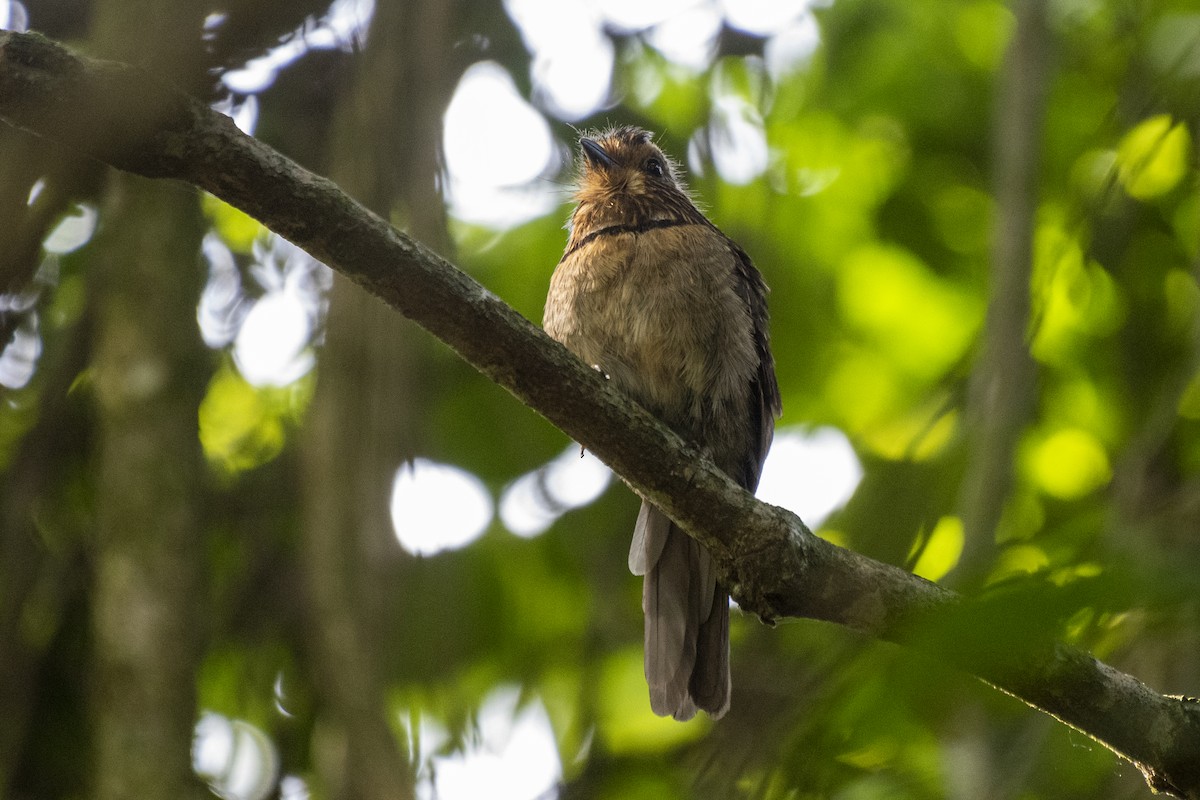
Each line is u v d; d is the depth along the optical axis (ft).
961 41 42.52
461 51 28.58
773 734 20.95
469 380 38.17
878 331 44.04
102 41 18.10
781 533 20.67
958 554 24.49
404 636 24.44
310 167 25.25
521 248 41.50
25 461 25.66
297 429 28.94
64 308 30.63
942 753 25.86
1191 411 31.19
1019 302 27.02
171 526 24.32
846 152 44.04
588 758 33.65
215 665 31.32
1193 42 28.71
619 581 37.01
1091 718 18.57
